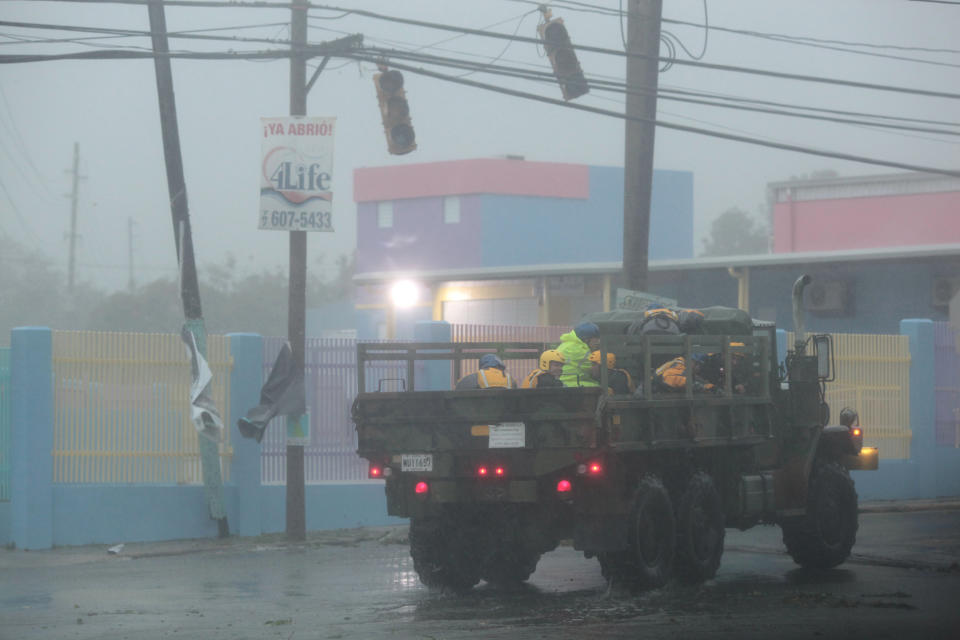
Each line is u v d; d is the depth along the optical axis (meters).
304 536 26.20
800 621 15.91
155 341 26.20
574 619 16.25
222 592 19.25
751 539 26.20
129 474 25.97
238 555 24.25
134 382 26.03
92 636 15.26
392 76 26.02
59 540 25.19
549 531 18.53
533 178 81.50
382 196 83.06
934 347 35.75
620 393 18.34
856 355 34.34
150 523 26.02
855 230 67.94
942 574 20.89
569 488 17.73
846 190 68.62
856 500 22.14
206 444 26.25
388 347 19.64
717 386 20.17
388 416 18.47
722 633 15.05
